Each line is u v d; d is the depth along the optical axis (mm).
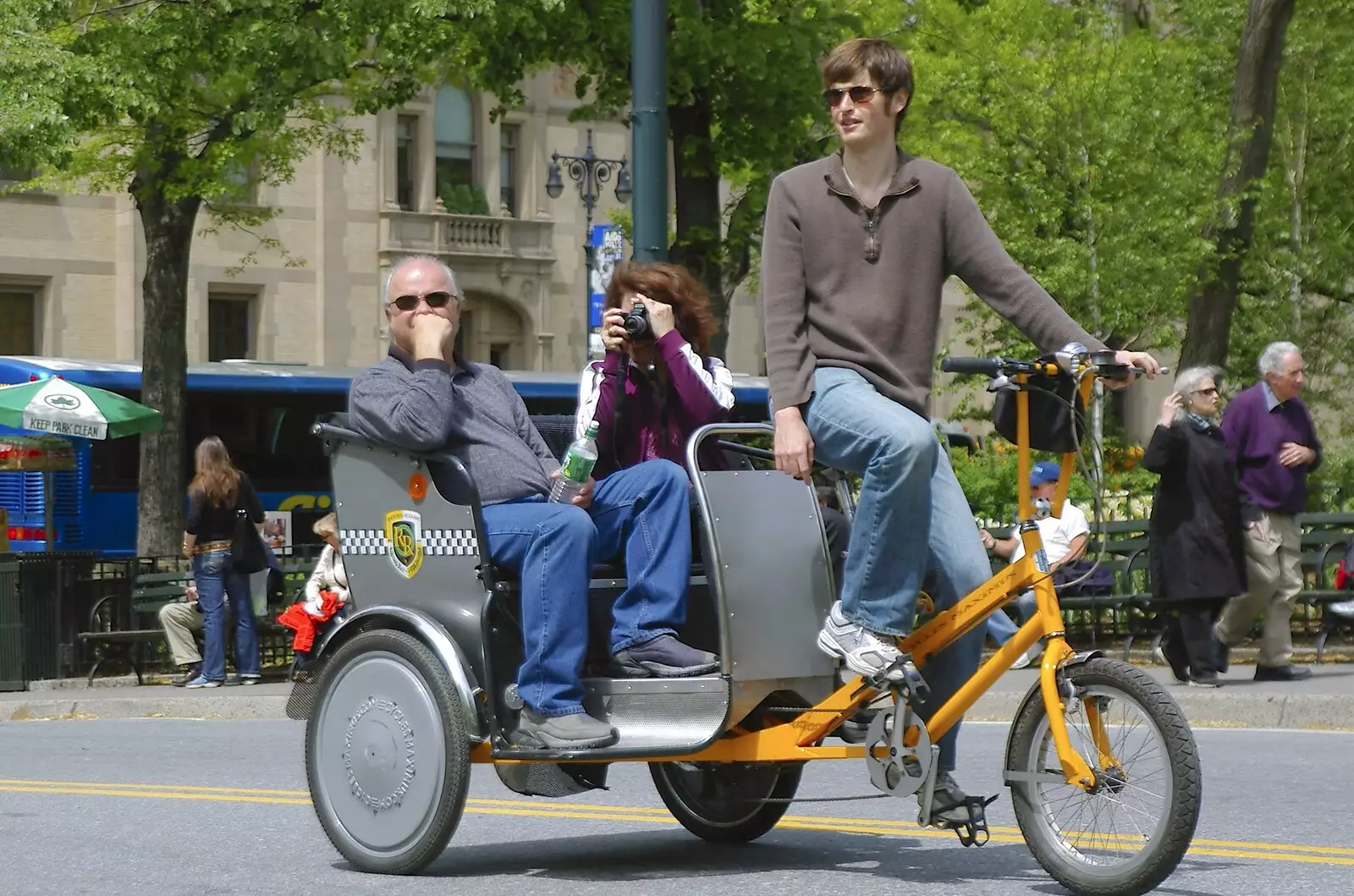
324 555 21344
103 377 37094
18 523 36000
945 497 7398
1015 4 32500
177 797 11211
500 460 8047
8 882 8117
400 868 7930
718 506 7465
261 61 24984
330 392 40219
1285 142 37031
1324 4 37156
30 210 47750
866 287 7383
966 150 32250
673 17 22422
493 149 53969
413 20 24078
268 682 22672
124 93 24609
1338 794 10609
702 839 8828
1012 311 7316
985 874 7664
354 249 51906
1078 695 6871
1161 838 6621
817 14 24531
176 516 29438
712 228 23922
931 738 7277
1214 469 15773
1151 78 32344
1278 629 16516
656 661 7668
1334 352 39094
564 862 8281
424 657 7832
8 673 23453
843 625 7293
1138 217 30422
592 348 25250
